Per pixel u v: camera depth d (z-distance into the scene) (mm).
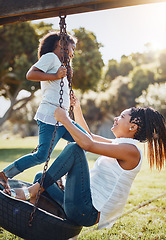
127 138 2383
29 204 2387
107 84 22984
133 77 22094
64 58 2693
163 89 21953
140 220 3477
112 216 2416
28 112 23875
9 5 2713
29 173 6242
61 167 2307
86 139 2215
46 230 2336
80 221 2365
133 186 5266
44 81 2811
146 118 2389
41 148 2701
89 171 2492
